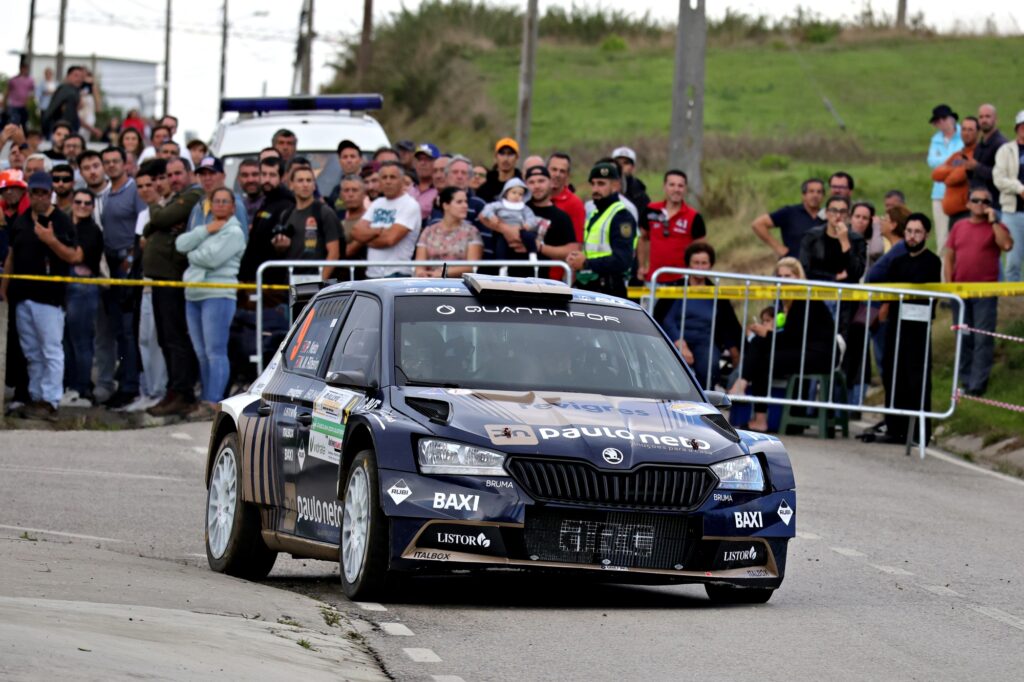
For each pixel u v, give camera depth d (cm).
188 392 6950
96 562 3400
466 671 2597
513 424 3206
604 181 6041
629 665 2683
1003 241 6919
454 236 6169
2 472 5334
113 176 7500
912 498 5209
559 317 3634
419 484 3131
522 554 3127
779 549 3319
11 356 7031
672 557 3206
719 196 12625
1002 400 6788
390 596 3256
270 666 2438
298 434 3572
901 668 2755
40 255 6762
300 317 4000
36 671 2119
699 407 3481
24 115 13525
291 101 8725
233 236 6756
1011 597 3609
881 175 13900
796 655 2828
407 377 3384
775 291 6519
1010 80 19900
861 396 6550
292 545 3575
